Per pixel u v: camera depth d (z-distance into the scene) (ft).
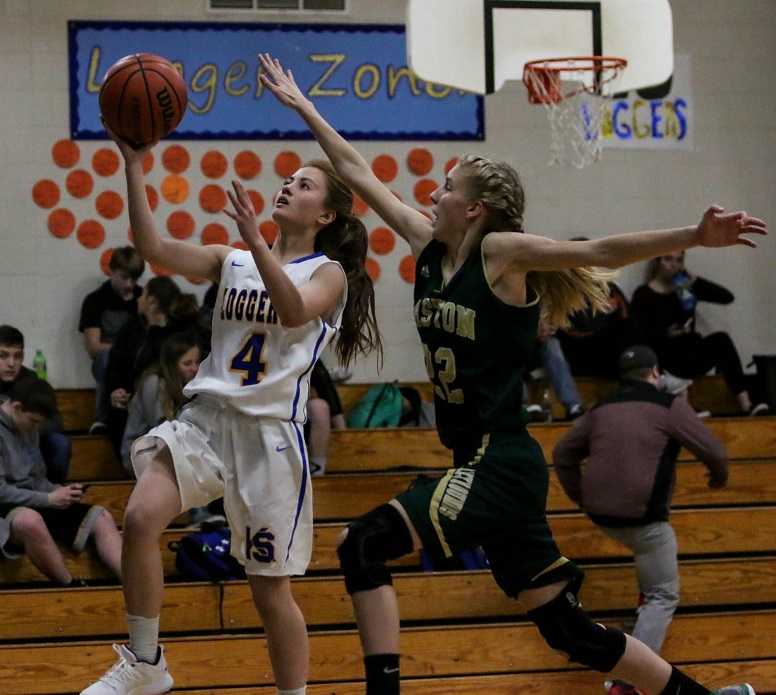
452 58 28.76
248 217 13.66
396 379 34.81
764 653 24.90
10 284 33.83
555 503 28.43
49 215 34.09
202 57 34.76
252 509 14.84
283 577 15.17
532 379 32.27
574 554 26.53
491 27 28.91
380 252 35.12
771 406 32.14
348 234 16.31
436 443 29.55
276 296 13.96
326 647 23.58
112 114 14.58
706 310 36.22
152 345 27.78
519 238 14.60
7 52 34.19
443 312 14.96
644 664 15.46
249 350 15.10
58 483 26.27
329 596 24.44
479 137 35.55
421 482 15.61
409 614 24.62
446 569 25.59
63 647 22.85
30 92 34.22
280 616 15.21
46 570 23.91
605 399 24.77
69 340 33.83
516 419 15.06
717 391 34.45
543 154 35.76
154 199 34.42
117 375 29.25
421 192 35.29
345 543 14.64
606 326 32.55
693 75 36.50
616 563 26.58
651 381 24.85
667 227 36.06
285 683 15.40
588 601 25.46
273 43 34.96
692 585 25.75
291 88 16.75
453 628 23.97
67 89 34.35
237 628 23.98
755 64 36.76
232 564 24.16
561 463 24.89
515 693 23.90
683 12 36.65
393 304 34.99
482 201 14.99
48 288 33.94
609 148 36.06
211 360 15.33
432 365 15.23
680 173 36.24
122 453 26.73
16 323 33.78
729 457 30.09
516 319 14.87
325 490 27.20
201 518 26.48
